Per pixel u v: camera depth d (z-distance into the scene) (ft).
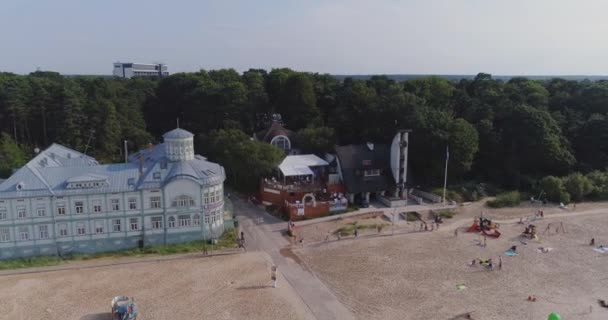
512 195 311.88
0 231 213.05
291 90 409.90
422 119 327.88
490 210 298.56
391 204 297.74
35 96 370.73
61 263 214.28
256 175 312.91
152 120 465.47
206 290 189.16
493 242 244.01
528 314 172.04
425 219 283.18
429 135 318.86
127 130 396.16
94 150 374.22
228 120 388.37
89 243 226.17
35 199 214.90
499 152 353.51
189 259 220.43
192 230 239.71
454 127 319.47
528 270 209.97
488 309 175.73
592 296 186.19
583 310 175.01
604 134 355.56
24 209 214.28
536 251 231.71
